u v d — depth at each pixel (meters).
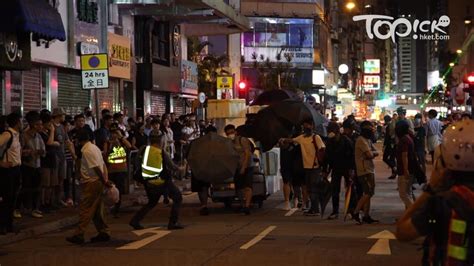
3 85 21.91
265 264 11.42
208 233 14.97
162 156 15.46
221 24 42.66
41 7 20.50
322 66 81.50
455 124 4.85
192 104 43.53
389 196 22.88
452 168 4.76
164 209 20.06
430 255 4.95
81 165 14.02
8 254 12.86
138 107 34.94
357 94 133.38
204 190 18.52
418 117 30.50
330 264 11.41
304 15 79.88
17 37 20.92
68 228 16.66
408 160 15.68
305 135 18.12
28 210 18.09
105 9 29.59
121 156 18.39
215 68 60.38
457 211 4.63
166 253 12.61
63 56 25.94
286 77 70.94
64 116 19.80
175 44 40.38
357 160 16.20
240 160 18.14
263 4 79.00
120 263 11.77
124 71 32.12
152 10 34.03
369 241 13.71
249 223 16.59
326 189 17.44
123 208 20.45
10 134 14.54
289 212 18.80
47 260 12.20
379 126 70.00
